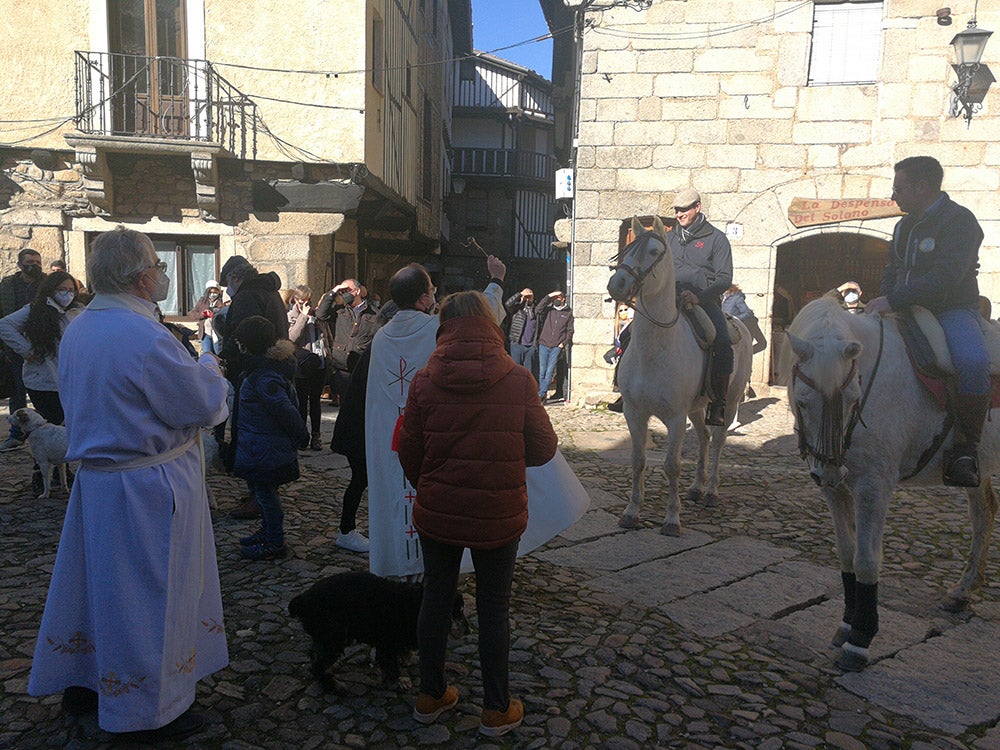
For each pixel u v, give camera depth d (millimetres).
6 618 3617
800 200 10758
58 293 5969
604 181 11102
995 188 10328
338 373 8938
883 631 3736
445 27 22875
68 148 10875
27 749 2621
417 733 2781
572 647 3467
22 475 6414
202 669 2795
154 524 2527
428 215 19562
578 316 11273
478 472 2605
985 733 2912
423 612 2768
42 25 10688
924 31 10312
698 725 2883
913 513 5820
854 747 2771
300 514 5414
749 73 10727
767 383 11578
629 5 10750
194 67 10828
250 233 11477
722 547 4953
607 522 5469
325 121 11211
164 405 2529
